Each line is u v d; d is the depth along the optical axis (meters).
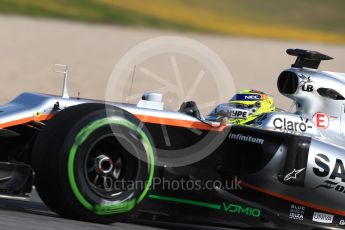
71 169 20.06
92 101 23.59
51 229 18.03
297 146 24.06
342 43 158.75
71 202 20.19
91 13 144.25
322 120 25.92
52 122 20.58
